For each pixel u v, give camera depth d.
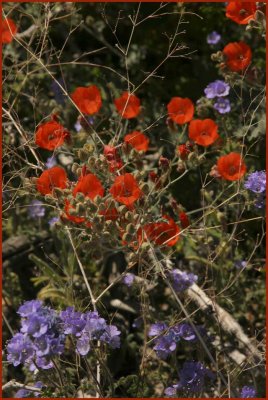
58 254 1.52
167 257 1.28
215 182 1.53
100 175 1.36
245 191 1.34
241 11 1.43
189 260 1.47
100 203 1.22
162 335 1.27
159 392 1.36
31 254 1.44
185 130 1.53
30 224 1.56
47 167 1.48
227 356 1.34
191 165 1.34
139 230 1.27
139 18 1.69
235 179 1.31
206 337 1.29
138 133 1.34
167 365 1.37
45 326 1.12
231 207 1.47
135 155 1.32
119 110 1.39
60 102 1.62
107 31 1.76
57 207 1.27
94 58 1.78
